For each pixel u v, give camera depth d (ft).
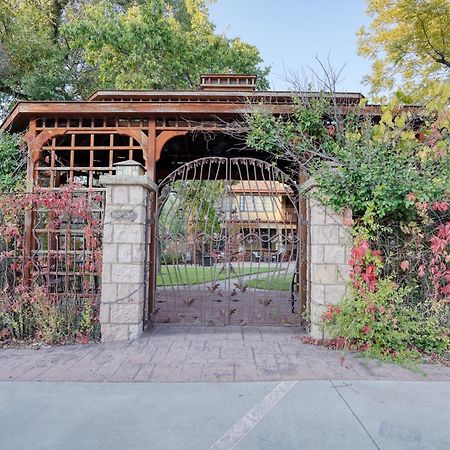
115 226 14.74
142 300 15.24
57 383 10.12
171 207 22.98
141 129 18.12
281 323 16.97
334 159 14.99
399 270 13.91
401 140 15.20
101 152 23.94
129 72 38.09
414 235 13.75
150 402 8.91
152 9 38.27
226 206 23.80
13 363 11.82
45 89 39.93
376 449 6.95
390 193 13.44
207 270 39.83
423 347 13.01
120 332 14.47
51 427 7.70
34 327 14.88
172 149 24.35
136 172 15.30
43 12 43.73
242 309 20.47
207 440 7.23
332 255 14.26
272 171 18.61
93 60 38.60
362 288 13.32
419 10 29.32
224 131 18.60
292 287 19.85
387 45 31.73
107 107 17.53
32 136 18.25
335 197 14.03
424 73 31.89
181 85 41.55
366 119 16.81
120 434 7.43
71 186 15.69
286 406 8.73
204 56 42.78
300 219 16.92
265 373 10.88
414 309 13.30
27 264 15.62
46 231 15.89
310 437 7.35
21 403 8.85
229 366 11.46
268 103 18.28
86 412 8.38
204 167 27.20
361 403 8.92
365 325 12.89
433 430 7.65
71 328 14.62
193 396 9.27
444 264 13.50
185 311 20.18
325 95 18.04
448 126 15.19
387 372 11.12
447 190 13.29
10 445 7.00
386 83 32.45
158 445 7.04
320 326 13.96
